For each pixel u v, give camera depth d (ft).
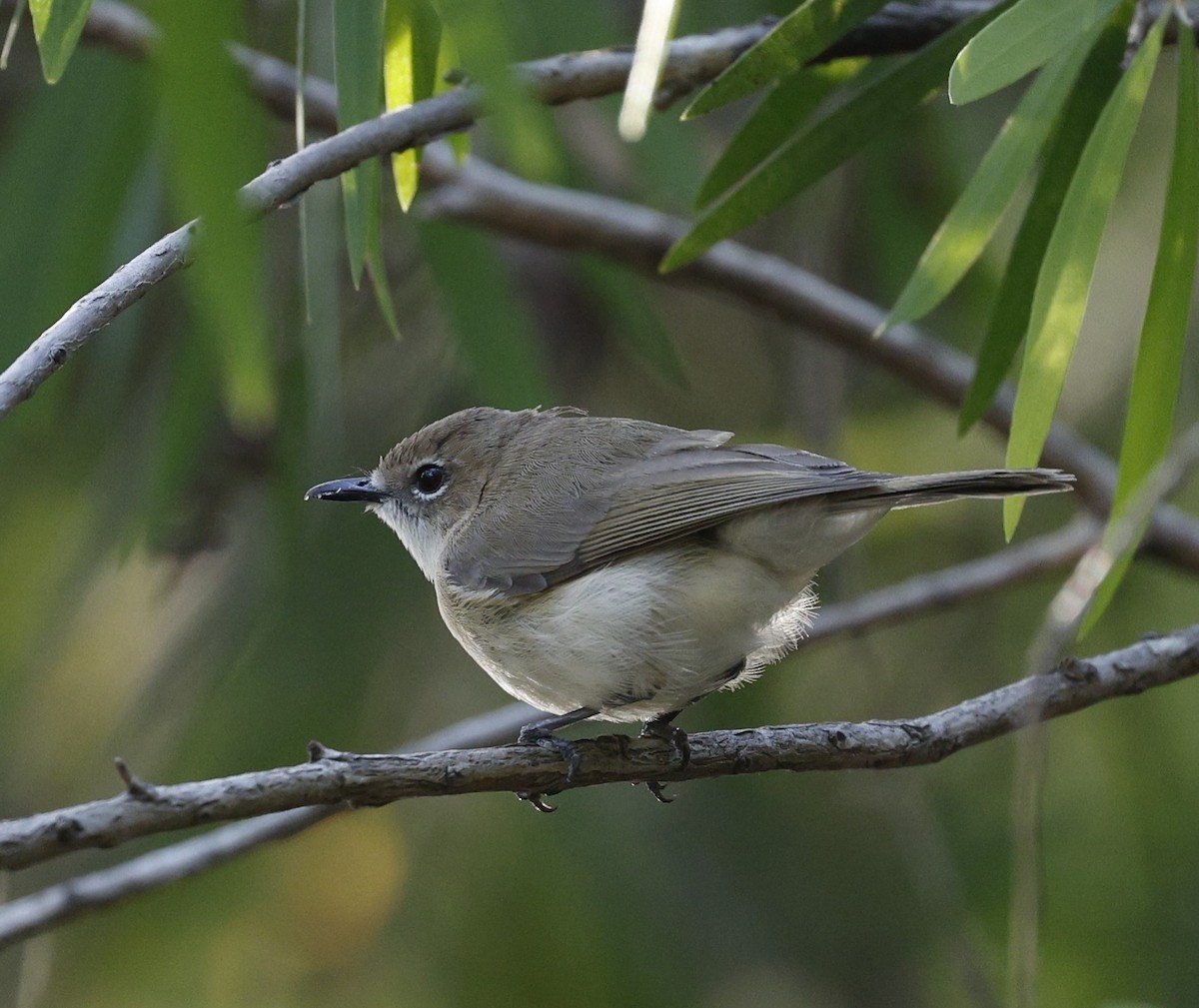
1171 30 23.07
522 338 34.81
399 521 31.58
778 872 37.22
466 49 15.47
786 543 25.21
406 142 21.11
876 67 30.01
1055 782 38.32
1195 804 37.27
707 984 35.55
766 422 43.19
